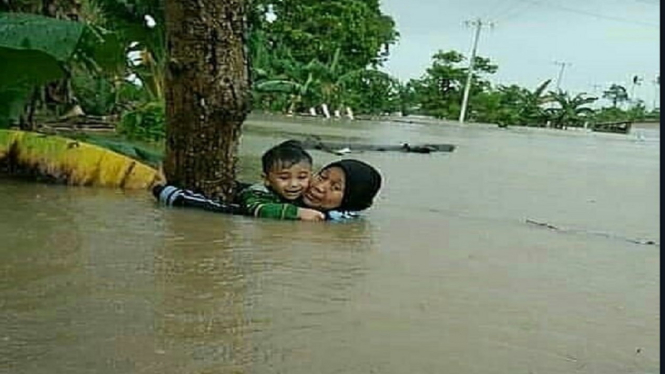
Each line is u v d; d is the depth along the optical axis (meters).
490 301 2.74
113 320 2.29
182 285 2.72
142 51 13.30
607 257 3.81
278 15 42.44
